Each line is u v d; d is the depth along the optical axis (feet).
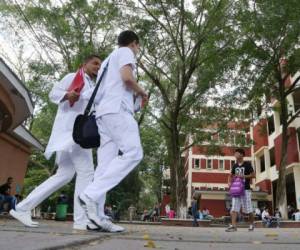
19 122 47.85
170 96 72.64
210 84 64.08
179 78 66.08
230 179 27.20
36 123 79.30
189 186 136.36
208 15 60.03
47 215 60.44
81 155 17.26
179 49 62.49
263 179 110.22
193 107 69.62
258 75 64.85
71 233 12.07
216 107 69.05
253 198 106.32
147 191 186.70
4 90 35.73
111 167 13.51
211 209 117.60
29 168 94.07
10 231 11.08
